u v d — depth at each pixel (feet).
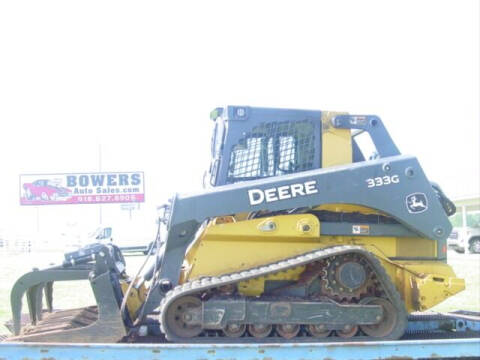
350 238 17.19
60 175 112.78
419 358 14.28
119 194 112.57
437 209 16.76
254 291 16.62
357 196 16.46
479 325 19.63
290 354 13.92
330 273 16.14
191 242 17.15
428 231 16.69
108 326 15.79
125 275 18.75
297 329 15.89
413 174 16.76
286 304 15.61
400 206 16.62
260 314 15.52
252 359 13.83
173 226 15.97
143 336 17.74
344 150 18.06
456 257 67.87
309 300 15.94
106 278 15.98
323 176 16.42
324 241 17.07
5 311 28.22
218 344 14.01
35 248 95.96
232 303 15.44
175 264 16.53
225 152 17.60
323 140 18.01
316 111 18.16
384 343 14.20
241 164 17.67
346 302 16.15
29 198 112.37
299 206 16.25
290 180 16.31
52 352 13.65
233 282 15.43
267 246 16.78
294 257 16.28
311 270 16.65
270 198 16.15
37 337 15.69
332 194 16.37
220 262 16.63
